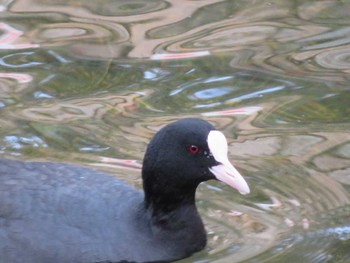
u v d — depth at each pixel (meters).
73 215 11.93
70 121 15.27
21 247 11.68
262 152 14.46
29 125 15.11
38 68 16.94
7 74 16.72
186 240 12.30
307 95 16.14
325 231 12.61
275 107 15.78
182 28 18.44
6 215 11.88
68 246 11.72
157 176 12.19
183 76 16.72
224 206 13.25
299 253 12.09
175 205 12.30
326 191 13.54
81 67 16.97
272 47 17.72
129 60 17.22
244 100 15.99
